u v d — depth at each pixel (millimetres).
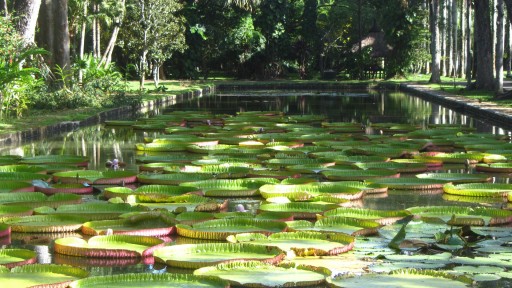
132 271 6562
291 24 50938
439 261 6625
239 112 23953
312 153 13828
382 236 7680
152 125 19469
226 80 48750
